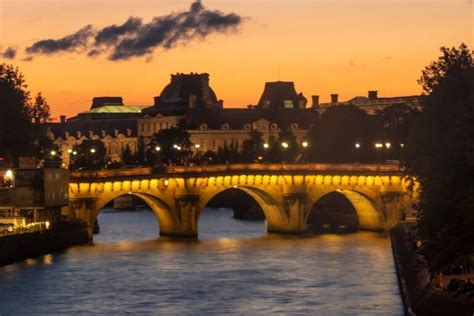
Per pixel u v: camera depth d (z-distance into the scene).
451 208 180.50
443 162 183.75
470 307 189.88
